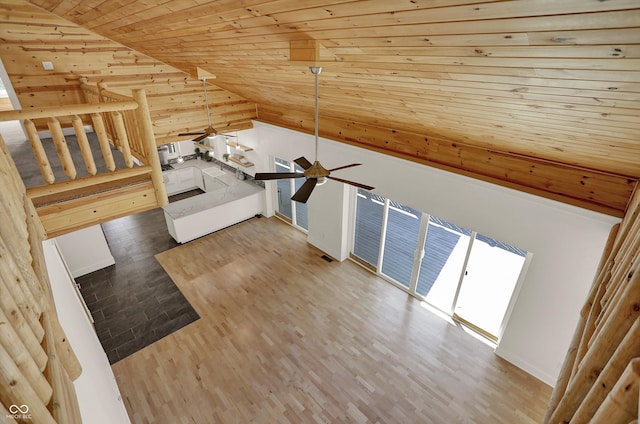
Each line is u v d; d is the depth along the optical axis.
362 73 2.44
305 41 2.14
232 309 5.20
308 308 5.22
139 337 4.70
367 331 4.80
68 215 3.26
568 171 3.09
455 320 4.98
